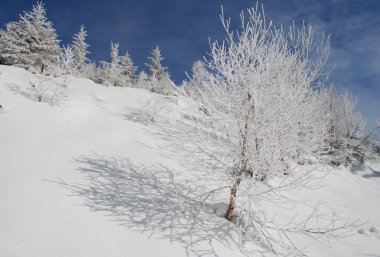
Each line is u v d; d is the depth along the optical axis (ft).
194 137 19.34
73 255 11.99
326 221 24.98
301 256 17.21
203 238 15.55
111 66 108.88
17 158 21.63
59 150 25.03
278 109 16.79
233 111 17.58
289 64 18.48
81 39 110.42
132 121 37.88
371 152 58.18
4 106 31.73
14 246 11.66
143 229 15.17
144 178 22.30
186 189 21.42
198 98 18.60
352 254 19.80
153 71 110.63
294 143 16.81
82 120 34.24
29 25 73.20
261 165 17.08
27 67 70.85
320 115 21.57
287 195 27.73
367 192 39.81
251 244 16.37
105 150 27.20
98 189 18.95
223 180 17.84
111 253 12.74
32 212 14.56
